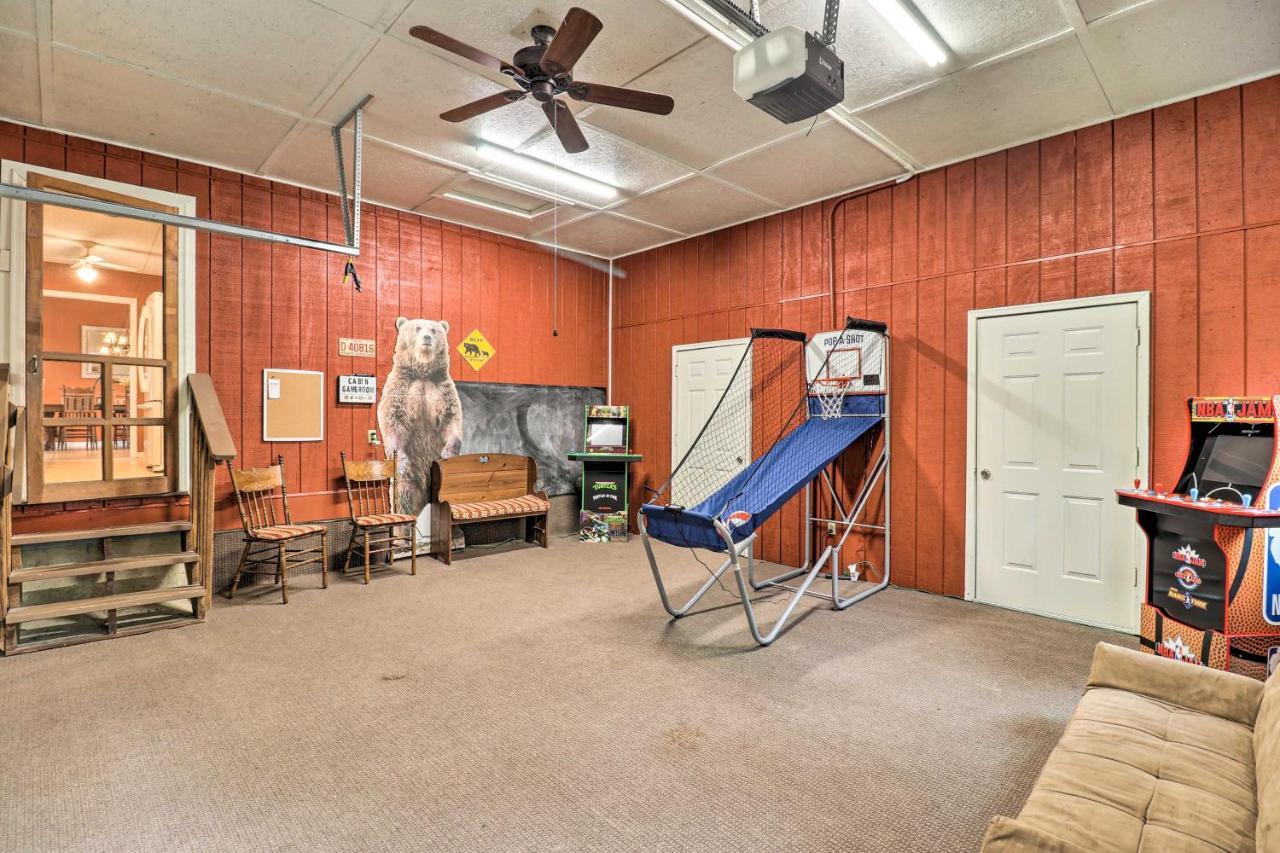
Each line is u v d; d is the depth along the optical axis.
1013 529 4.47
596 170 4.96
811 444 4.84
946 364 4.80
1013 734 2.73
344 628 4.02
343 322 5.50
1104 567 4.08
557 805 2.23
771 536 5.92
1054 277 4.30
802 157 4.70
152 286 6.51
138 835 2.05
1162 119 3.89
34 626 3.84
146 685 3.16
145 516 4.43
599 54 3.42
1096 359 4.12
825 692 3.13
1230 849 1.44
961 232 4.73
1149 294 3.91
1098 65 3.46
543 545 6.46
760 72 2.44
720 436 6.37
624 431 7.05
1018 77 3.59
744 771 2.45
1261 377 3.55
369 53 3.42
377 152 4.63
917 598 4.75
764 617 4.28
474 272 6.39
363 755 2.54
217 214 4.84
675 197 5.54
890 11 3.01
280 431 5.13
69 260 6.34
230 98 3.85
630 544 6.63
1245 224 3.61
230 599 4.62
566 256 7.18
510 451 6.66
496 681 3.24
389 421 5.78
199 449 4.26
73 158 4.25
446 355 6.17
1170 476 3.84
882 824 2.14
